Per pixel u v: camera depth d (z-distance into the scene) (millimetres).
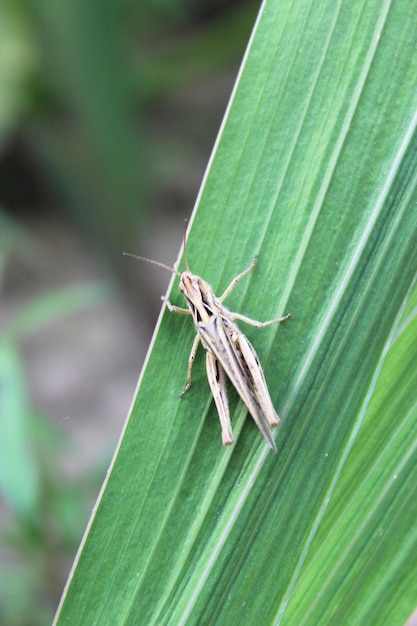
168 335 285
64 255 631
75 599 277
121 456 280
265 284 283
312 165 280
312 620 278
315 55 278
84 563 277
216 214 282
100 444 481
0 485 317
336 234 281
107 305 606
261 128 280
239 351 282
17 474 312
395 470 278
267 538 279
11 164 628
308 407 281
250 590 278
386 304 279
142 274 508
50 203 666
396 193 279
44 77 439
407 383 278
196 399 283
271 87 279
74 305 344
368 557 278
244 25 524
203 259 283
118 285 519
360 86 279
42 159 489
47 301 343
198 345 286
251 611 278
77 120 414
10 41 469
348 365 280
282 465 280
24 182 649
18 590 329
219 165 281
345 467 279
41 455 329
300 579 278
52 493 329
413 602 278
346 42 278
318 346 281
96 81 388
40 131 486
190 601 278
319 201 280
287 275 282
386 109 279
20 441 313
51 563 329
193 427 282
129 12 539
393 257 279
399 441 278
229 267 283
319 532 279
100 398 532
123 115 410
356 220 280
